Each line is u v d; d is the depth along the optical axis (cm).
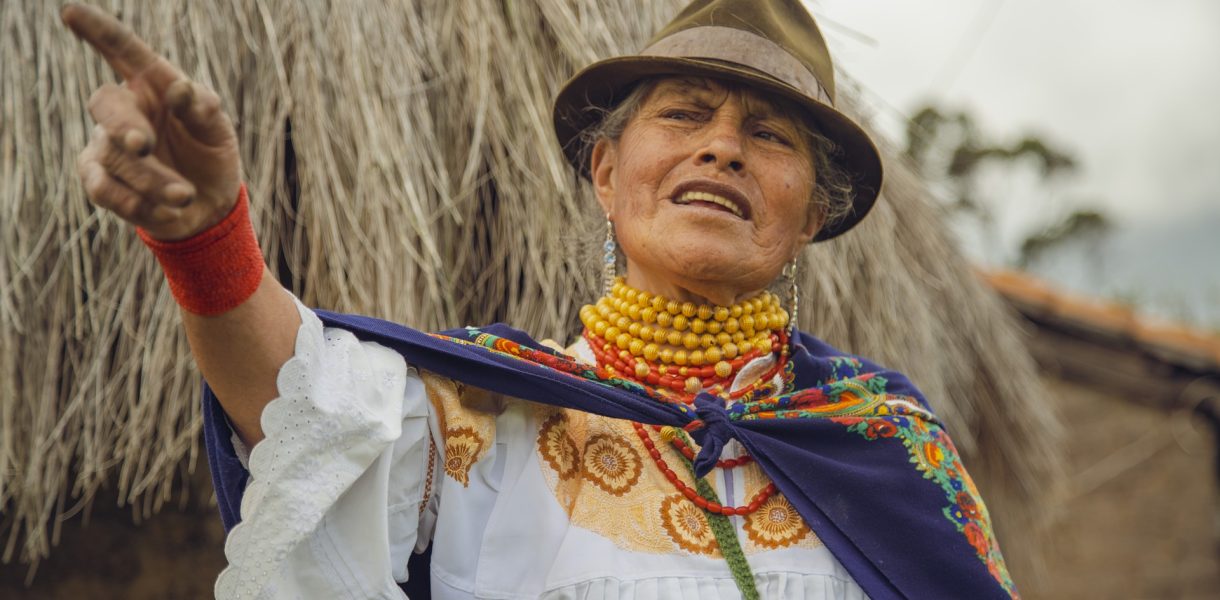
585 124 206
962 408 418
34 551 250
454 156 266
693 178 173
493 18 270
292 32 255
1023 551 472
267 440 137
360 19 259
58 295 245
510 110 266
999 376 439
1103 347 714
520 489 162
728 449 172
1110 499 703
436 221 261
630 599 153
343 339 152
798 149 182
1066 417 709
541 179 262
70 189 241
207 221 127
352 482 142
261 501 136
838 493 169
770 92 180
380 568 145
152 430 250
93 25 114
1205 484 716
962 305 421
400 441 156
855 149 195
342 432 141
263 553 136
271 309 138
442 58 271
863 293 337
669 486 165
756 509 166
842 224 211
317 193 246
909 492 174
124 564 310
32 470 242
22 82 246
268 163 248
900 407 183
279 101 254
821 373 187
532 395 164
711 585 157
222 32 254
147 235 127
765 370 183
